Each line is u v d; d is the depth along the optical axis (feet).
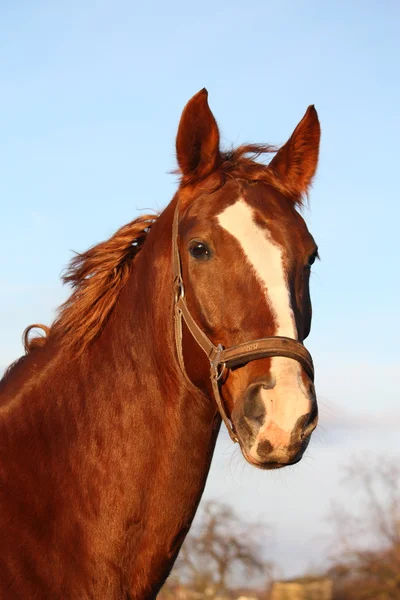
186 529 12.59
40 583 11.62
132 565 12.24
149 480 12.35
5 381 13.58
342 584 90.99
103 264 13.55
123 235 13.80
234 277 11.84
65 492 12.23
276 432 10.82
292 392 10.98
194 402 12.47
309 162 13.93
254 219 12.17
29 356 13.75
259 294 11.64
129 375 12.78
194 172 12.99
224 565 93.40
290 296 11.69
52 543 11.93
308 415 10.91
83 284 13.47
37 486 12.21
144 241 13.91
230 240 11.99
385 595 88.02
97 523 12.16
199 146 13.02
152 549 12.27
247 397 11.32
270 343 11.32
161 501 12.32
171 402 12.49
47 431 12.64
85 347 13.16
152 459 12.40
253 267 11.78
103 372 12.93
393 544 90.58
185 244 12.42
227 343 11.81
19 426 12.71
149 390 12.62
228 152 13.83
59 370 13.10
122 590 12.11
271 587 93.71
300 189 13.89
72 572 11.86
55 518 12.07
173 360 12.53
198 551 94.32
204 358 12.20
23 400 12.94
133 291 13.29
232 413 11.75
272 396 11.04
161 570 12.38
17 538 11.76
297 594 90.74
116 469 12.37
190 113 12.85
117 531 12.18
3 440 12.61
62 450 12.51
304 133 13.89
